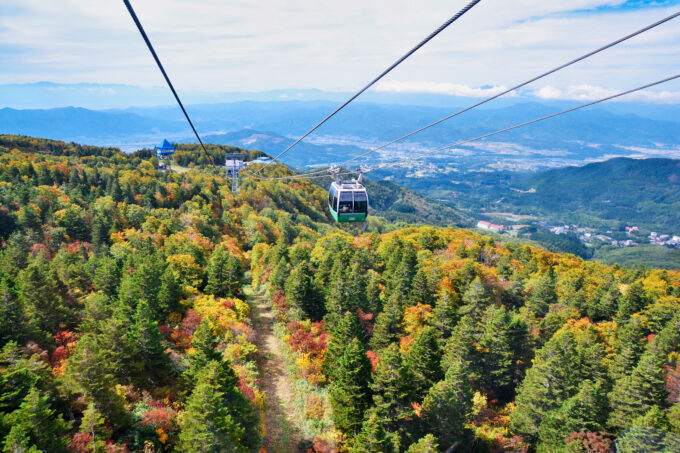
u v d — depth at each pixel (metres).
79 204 129.62
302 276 74.56
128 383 48.25
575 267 115.50
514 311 79.94
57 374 43.03
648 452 42.56
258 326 76.50
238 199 186.38
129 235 111.81
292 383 58.81
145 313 50.62
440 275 81.75
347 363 49.16
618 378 60.72
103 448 33.72
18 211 113.31
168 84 20.62
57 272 73.25
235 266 85.75
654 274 112.00
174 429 41.75
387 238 118.38
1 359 39.62
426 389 55.00
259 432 46.44
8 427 31.25
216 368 43.38
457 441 46.78
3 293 48.53
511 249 127.00
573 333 66.50
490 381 61.88
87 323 55.47
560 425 47.38
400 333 66.75
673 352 61.59
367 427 41.88
